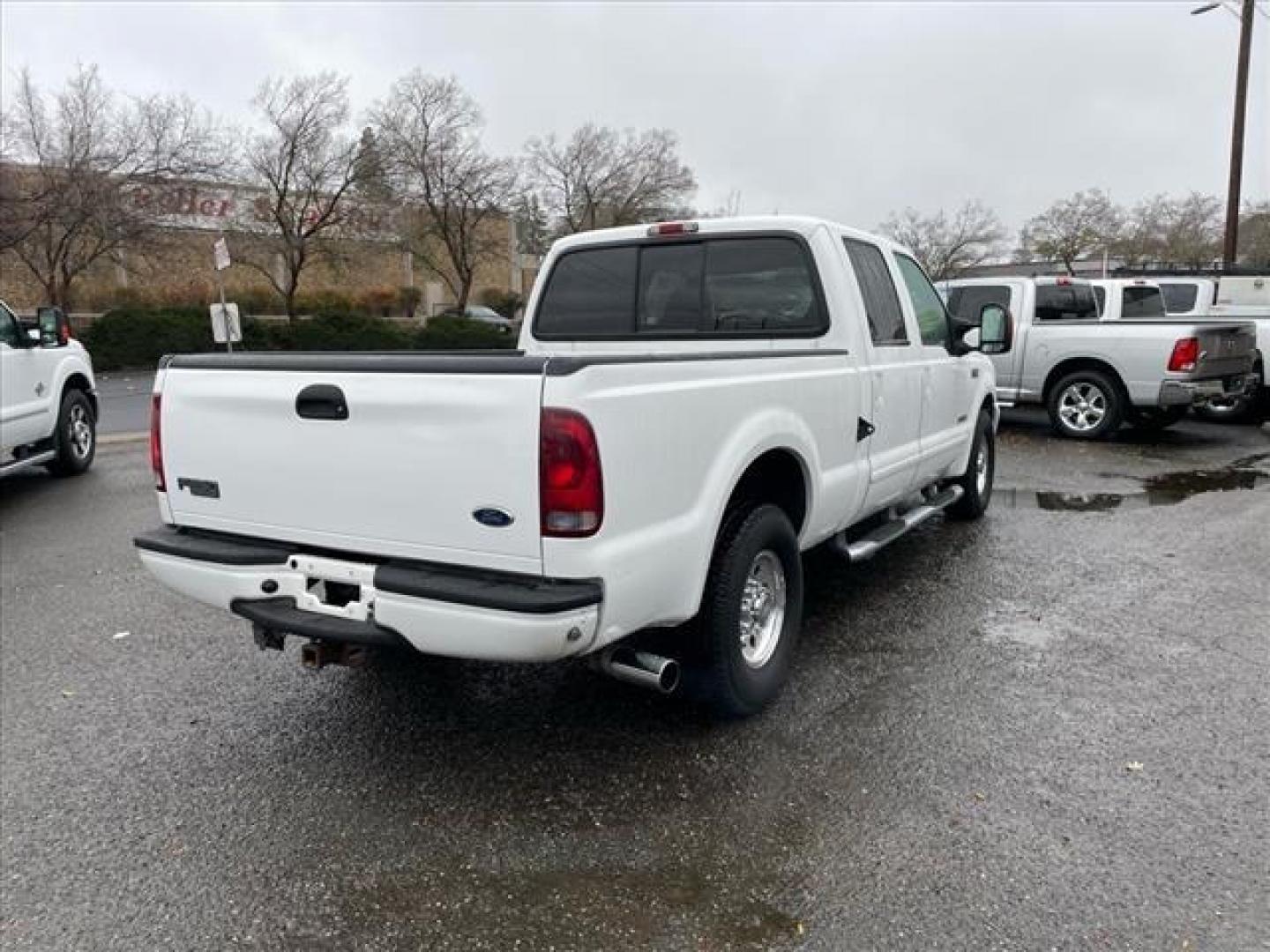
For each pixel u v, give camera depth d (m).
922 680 3.95
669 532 2.90
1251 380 11.25
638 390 2.75
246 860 2.75
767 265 4.44
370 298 42.50
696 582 3.06
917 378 5.10
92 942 2.41
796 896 2.54
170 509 3.41
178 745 3.48
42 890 2.62
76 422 9.02
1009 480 8.55
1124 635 4.48
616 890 2.58
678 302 4.73
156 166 28.61
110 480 8.82
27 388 8.14
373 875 2.67
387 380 2.79
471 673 4.10
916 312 5.33
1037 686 3.87
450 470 2.70
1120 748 3.32
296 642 4.54
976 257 55.47
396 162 35.94
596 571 2.60
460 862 2.72
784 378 3.57
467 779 3.19
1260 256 46.72
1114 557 5.89
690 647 3.32
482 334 33.50
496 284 51.97
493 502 2.64
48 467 8.96
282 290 37.25
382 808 3.02
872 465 4.52
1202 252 53.84
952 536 6.44
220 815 2.99
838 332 4.27
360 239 36.00
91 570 5.79
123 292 32.38
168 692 3.95
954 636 4.47
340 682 4.03
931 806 2.96
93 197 27.03
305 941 2.40
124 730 3.61
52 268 28.52
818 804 2.99
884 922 2.43
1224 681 3.92
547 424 2.54
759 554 3.53
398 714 3.71
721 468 3.15
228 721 3.67
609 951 2.35
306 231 33.81
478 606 2.60
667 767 3.24
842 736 3.44
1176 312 15.07
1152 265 45.38
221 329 15.16
